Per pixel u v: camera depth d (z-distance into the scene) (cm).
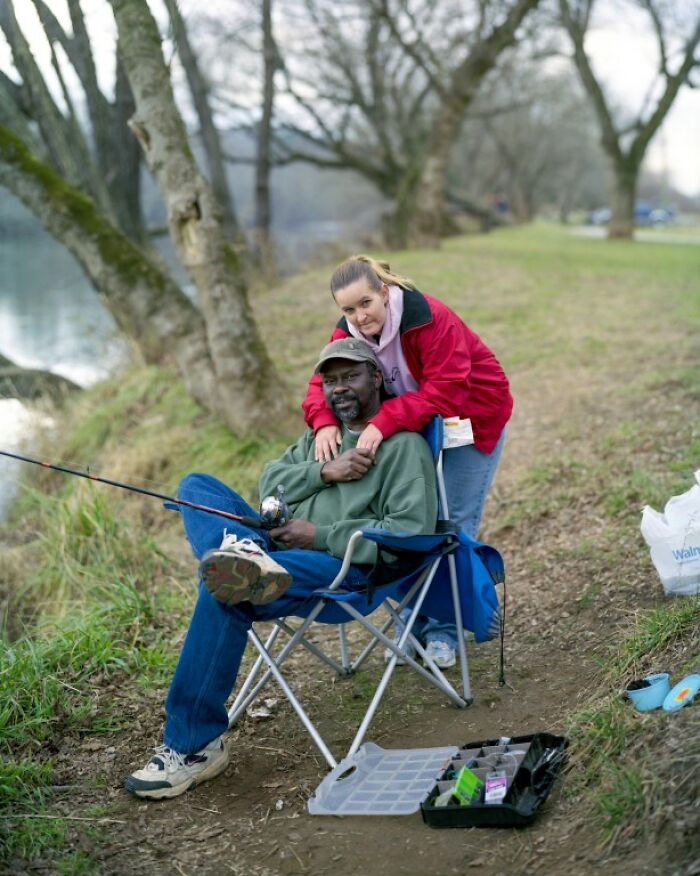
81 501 645
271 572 306
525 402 852
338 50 2717
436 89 2217
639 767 277
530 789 297
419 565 350
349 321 367
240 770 350
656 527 400
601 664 365
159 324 835
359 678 417
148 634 474
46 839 300
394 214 2270
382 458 357
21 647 436
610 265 1838
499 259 1950
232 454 764
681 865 237
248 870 287
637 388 787
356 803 312
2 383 1133
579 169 6644
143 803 329
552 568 495
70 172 1196
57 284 2345
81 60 1121
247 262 1708
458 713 371
